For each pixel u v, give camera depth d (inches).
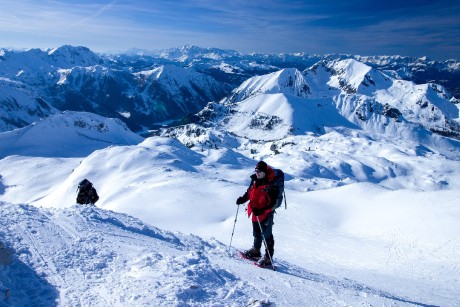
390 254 1104.2
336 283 383.2
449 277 794.8
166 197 3002.0
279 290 235.0
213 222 2322.8
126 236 327.3
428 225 1330.0
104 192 4744.1
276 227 1705.2
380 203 1835.6
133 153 6328.7
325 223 1777.8
